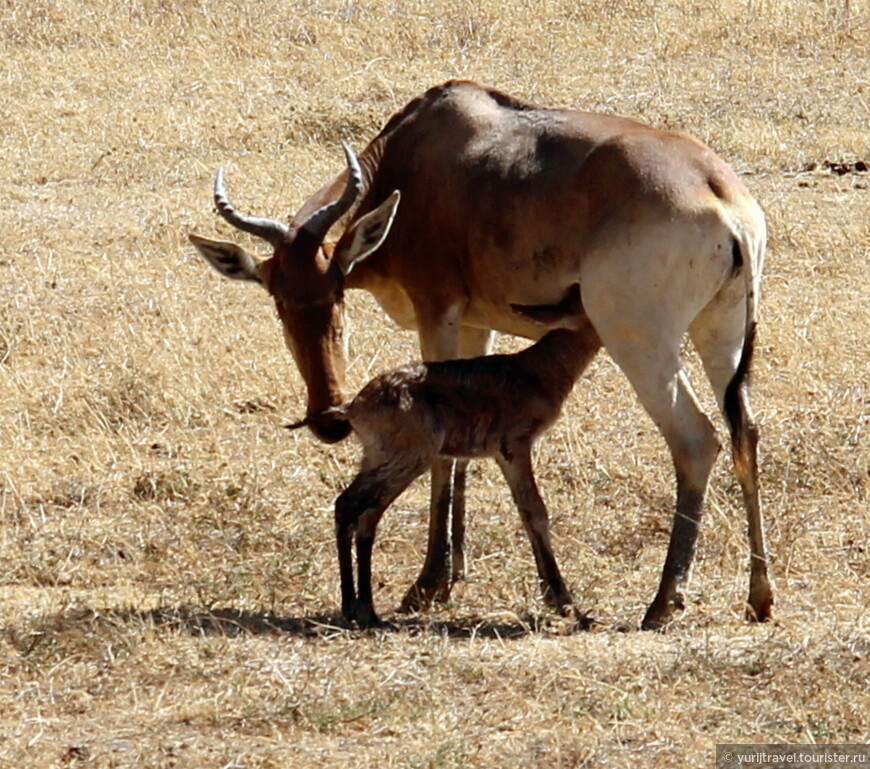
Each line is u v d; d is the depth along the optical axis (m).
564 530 28.80
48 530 28.81
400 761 19.12
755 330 24.48
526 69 63.78
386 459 24.16
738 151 53.69
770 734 20.02
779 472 30.62
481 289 26.45
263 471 31.59
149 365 36.41
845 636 23.34
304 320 25.28
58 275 42.81
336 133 55.66
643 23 69.88
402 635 23.70
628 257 24.00
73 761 19.28
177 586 26.50
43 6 70.12
